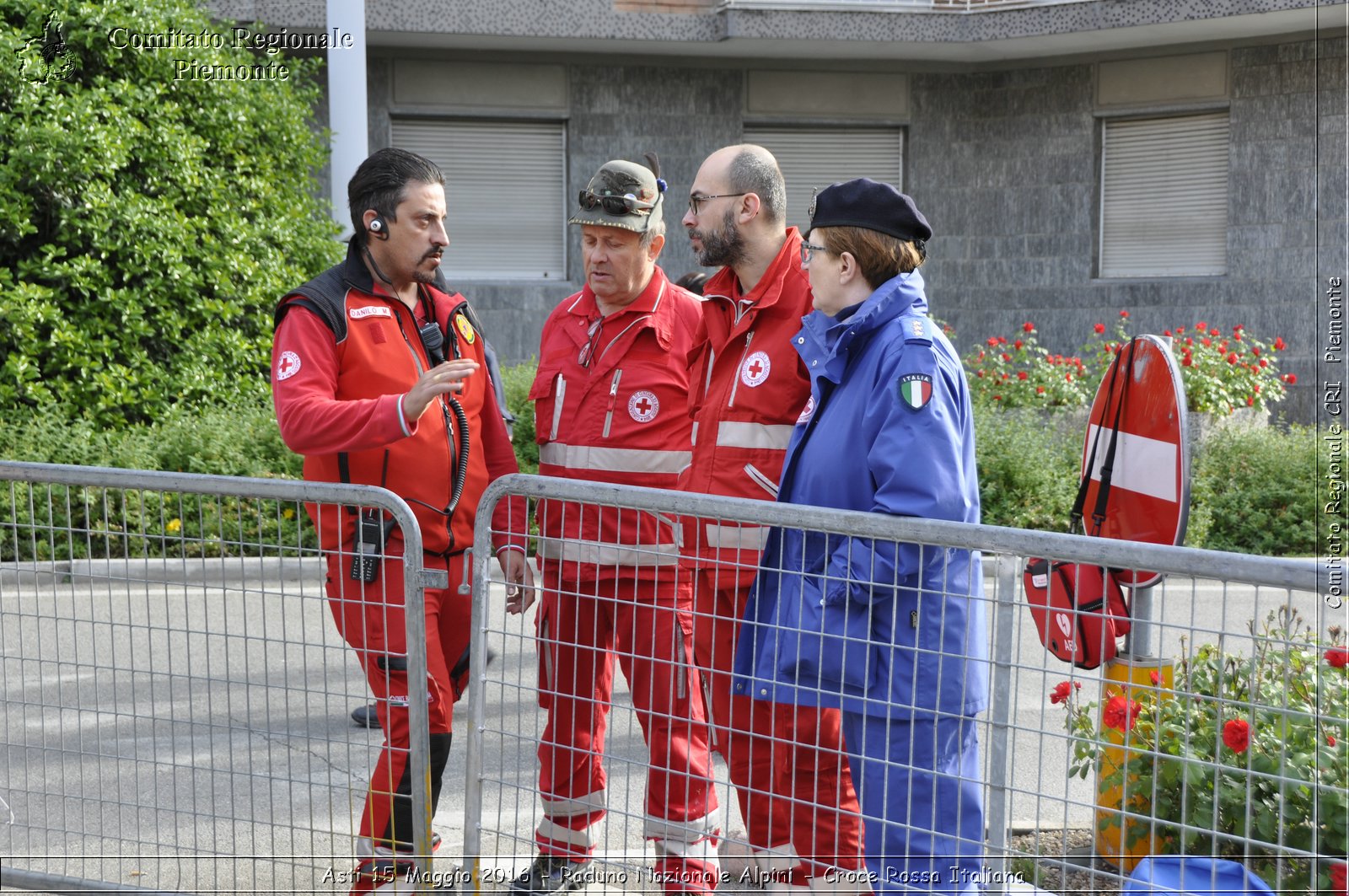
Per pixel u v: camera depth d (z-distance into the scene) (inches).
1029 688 239.1
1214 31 555.8
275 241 448.1
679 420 147.3
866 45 576.4
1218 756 96.3
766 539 123.3
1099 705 101.5
